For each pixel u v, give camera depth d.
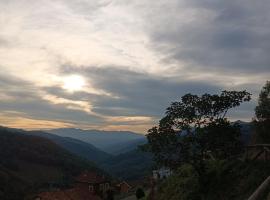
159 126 35.81
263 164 28.97
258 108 36.31
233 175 31.58
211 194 32.22
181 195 37.56
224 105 35.03
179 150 35.38
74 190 94.31
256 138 36.28
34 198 92.81
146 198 50.78
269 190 10.76
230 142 35.03
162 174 60.47
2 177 165.75
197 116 35.31
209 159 38.06
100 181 104.56
